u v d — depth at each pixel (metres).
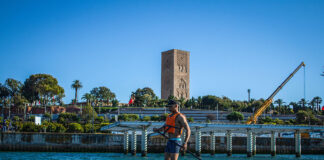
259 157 81.00
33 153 74.69
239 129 80.00
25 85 197.00
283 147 99.62
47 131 95.56
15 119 138.88
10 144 77.62
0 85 192.88
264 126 76.81
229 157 78.19
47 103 199.88
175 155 13.70
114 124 71.06
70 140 81.19
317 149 101.88
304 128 79.44
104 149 83.12
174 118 13.85
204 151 92.44
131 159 64.38
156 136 88.62
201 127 75.25
